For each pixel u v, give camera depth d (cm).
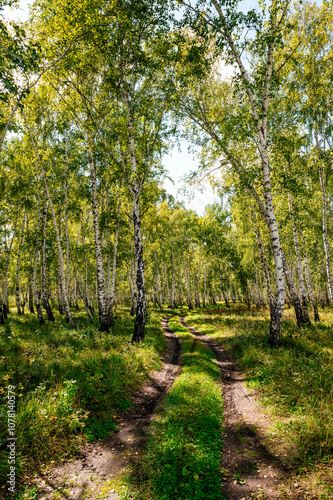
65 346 990
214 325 1959
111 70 1137
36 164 1633
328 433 427
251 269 3491
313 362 762
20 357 763
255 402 635
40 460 412
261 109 995
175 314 3253
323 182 1440
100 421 545
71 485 374
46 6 1048
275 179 1067
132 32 1052
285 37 1233
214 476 387
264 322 1695
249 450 453
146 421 571
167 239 3600
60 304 2650
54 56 1092
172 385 766
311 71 1378
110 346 1021
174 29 1072
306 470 375
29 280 2739
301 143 1489
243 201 1348
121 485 377
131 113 1175
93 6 942
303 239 1667
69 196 2062
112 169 1305
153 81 1216
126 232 2052
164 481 381
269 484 364
